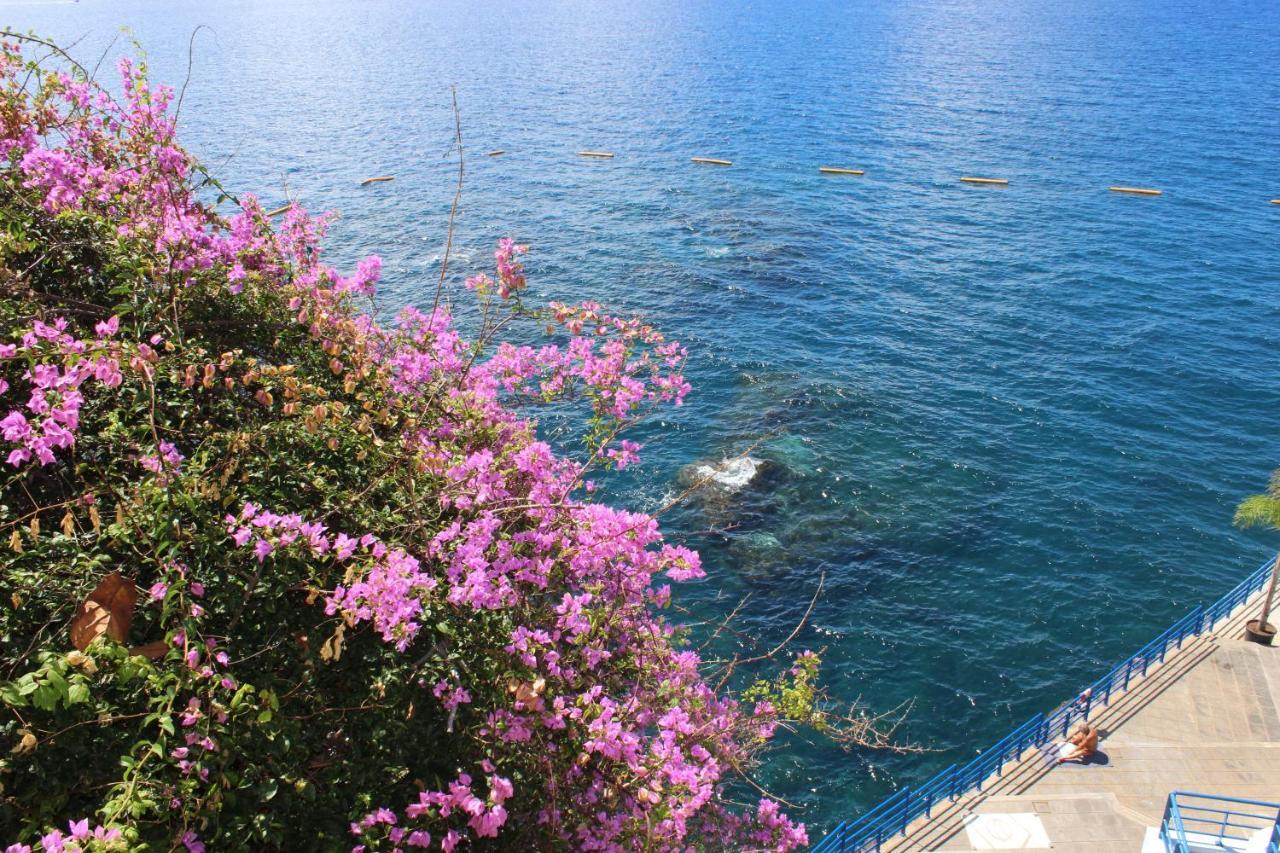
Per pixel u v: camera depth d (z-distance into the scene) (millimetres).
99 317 8664
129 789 5531
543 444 9703
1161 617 27844
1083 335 46781
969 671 25562
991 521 31969
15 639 6340
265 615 6980
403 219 62438
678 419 37688
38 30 160875
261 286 9258
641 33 180625
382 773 6867
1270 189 71125
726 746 10281
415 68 133875
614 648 9367
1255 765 19766
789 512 31906
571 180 74625
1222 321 48438
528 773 7488
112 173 9578
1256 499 24312
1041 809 18594
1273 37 156750
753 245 59094
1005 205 68375
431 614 7250
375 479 8117
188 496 6719
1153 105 100938
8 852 5098
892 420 38188
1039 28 175625
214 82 116312
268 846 6398
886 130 92250
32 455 7262
